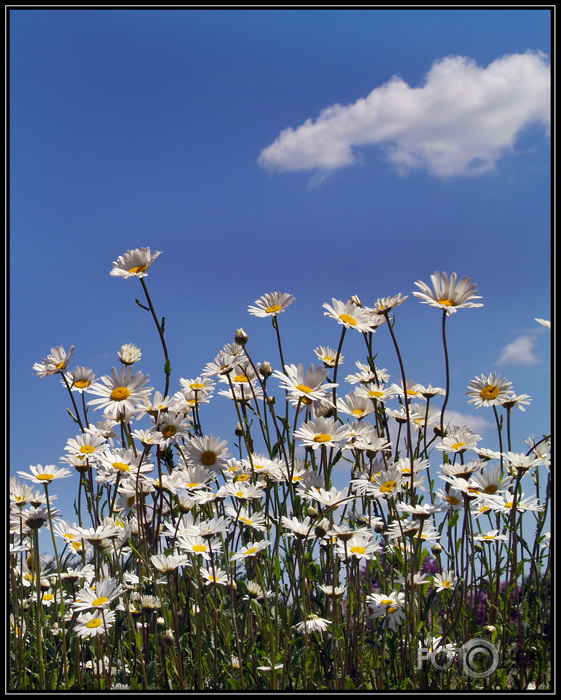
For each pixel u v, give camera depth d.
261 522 1.07
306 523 1.00
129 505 1.15
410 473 1.07
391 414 1.17
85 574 1.06
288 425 1.09
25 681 1.02
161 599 1.04
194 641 1.05
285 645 0.98
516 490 1.05
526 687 1.02
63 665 1.01
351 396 1.15
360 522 1.14
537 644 1.08
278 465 1.12
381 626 1.06
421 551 1.07
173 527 1.08
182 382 1.20
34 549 1.08
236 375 1.18
